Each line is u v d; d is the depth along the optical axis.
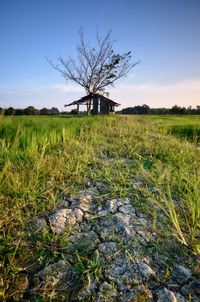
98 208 2.20
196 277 1.49
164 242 1.78
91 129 5.64
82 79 24.56
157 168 2.97
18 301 1.32
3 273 1.44
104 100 25.86
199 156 3.79
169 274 1.50
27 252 1.62
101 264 1.55
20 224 1.87
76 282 1.43
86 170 2.99
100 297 1.35
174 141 4.62
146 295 1.36
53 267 1.51
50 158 3.10
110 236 1.82
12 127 4.32
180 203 2.35
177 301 1.34
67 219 1.99
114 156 3.69
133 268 1.54
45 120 6.55
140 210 2.19
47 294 1.34
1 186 2.24
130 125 6.60
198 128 7.10
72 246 1.69
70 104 26.16
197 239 1.82
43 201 2.20
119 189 2.50
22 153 3.16
